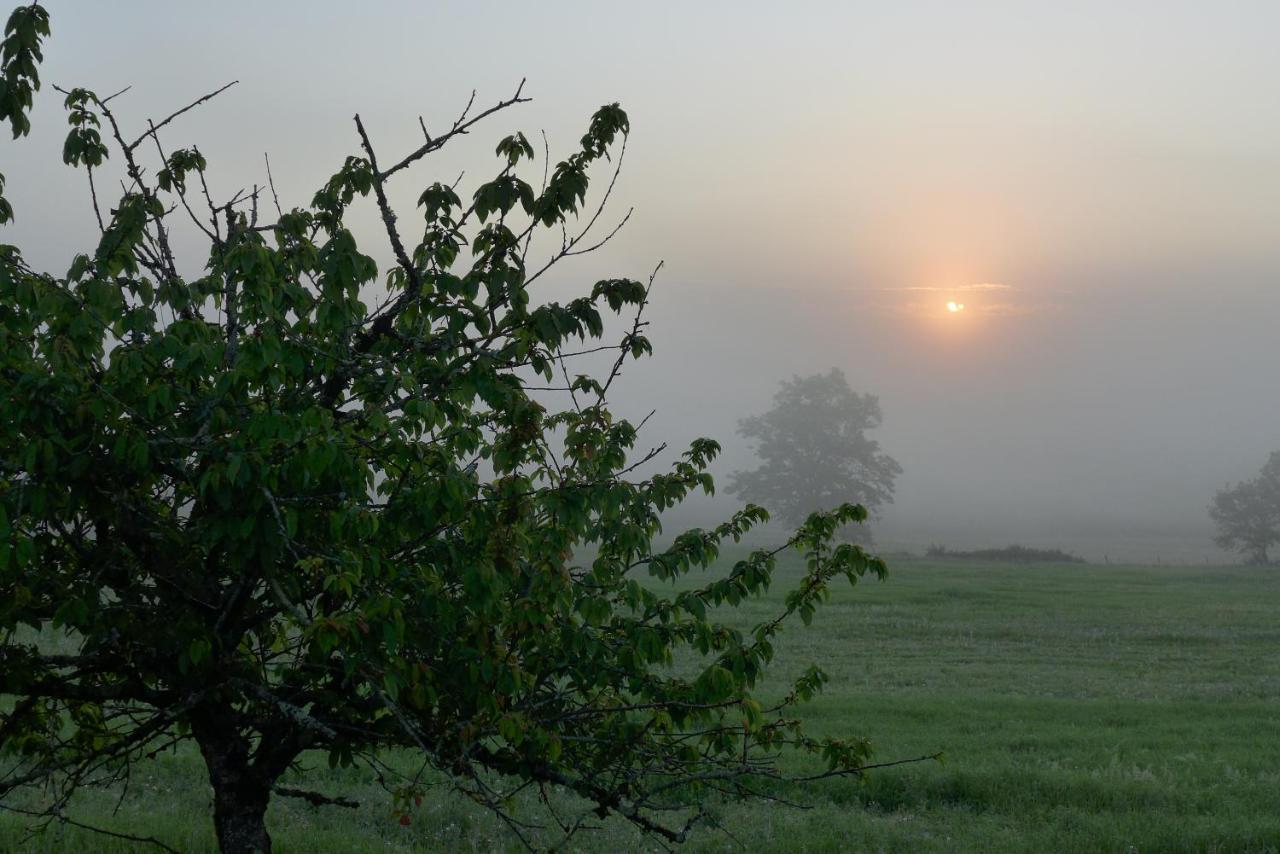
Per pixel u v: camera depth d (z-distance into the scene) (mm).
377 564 5613
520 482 6121
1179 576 79125
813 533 7109
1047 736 17781
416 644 6133
